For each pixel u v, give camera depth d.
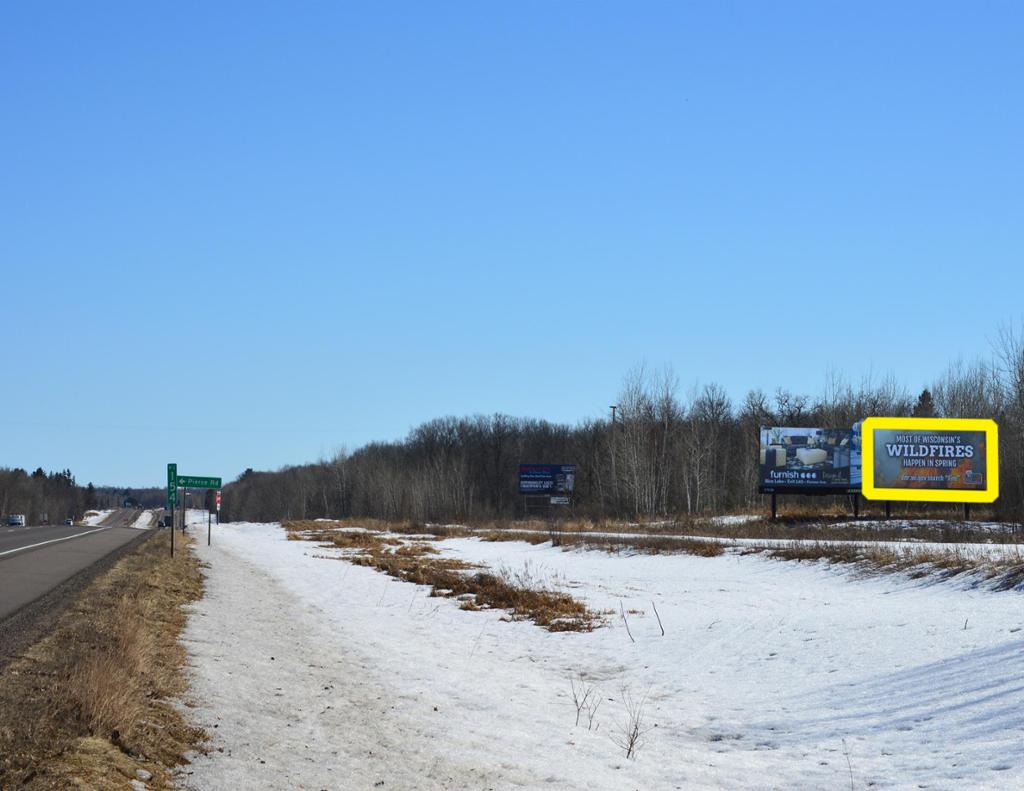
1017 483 57.94
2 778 7.12
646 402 87.06
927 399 93.88
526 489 84.12
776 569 30.66
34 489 179.25
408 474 115.94
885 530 41.31
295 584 29.00
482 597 25.98
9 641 13.38
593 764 10.23
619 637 19.84
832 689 14.05
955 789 8.83
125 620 14.62
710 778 9.84
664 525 58.41
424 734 11.02
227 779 8.37
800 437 56.25
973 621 16.72
